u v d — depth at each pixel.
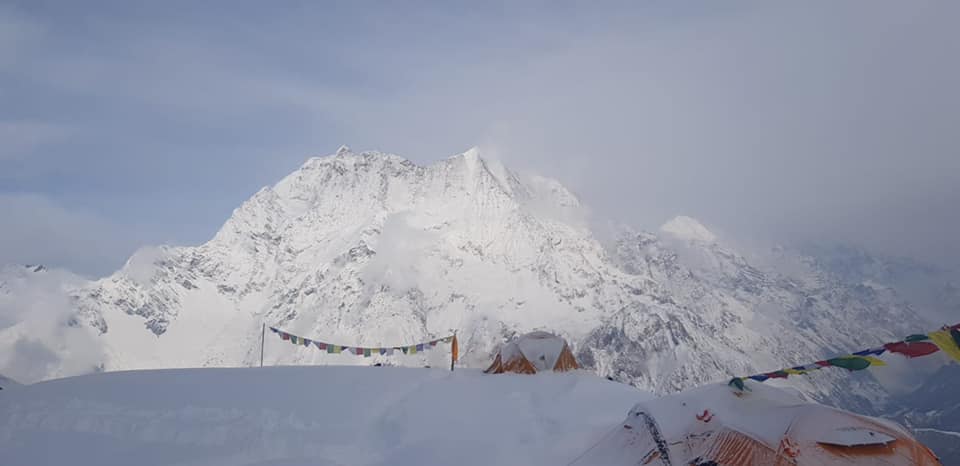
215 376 27.39
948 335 13.27
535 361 31.33
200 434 19.83
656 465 16.95
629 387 27.42
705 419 17.36
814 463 15.54
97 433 19.78
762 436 16.34
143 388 24.59
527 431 21.14
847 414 16.44
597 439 19.75
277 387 25.23
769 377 16.58
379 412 23.02
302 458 18.72
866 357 14.30
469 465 18.44
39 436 19.31
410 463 18.64
